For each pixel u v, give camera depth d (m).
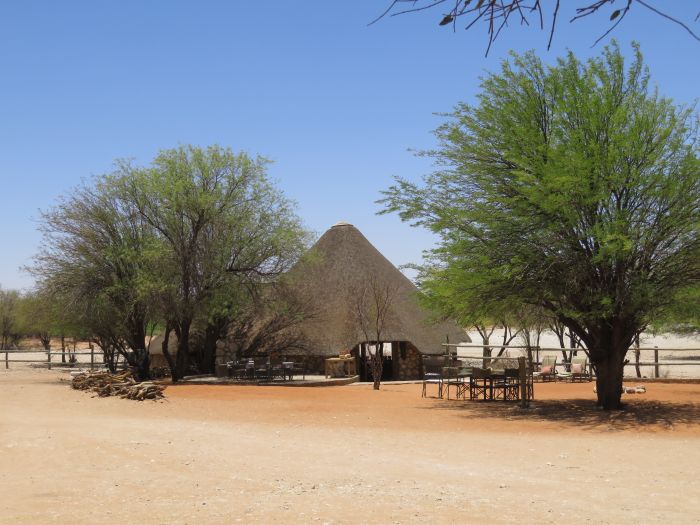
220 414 19.53
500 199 19.03
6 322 61.69
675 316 18.59
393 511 8.23
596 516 8.12
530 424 17.70
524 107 19.52
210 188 33.25
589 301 18.38
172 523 7.54
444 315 22.02
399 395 25.09
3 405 19.64
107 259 31.28
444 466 11.84
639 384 28.56
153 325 34.97
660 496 9.41
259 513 8.06
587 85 18.11
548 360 31.47
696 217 17.83
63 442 12.98
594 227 17.23
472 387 23.42
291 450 13.39
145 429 15.59
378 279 37.38
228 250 32.78
